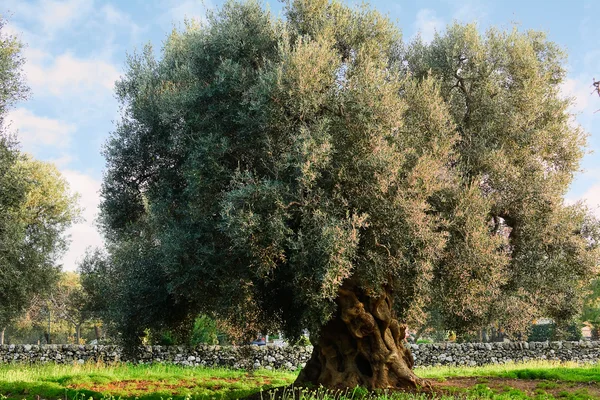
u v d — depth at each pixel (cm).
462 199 1115
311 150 970
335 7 1261
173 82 1331
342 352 1222
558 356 2548
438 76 1347
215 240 1116
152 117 1288
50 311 3444
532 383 1565
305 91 1037
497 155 1225
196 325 2400
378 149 1001
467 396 1157
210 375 1877
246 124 1083
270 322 1319
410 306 1212
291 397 1139
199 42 1238
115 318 1362
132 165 1339
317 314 1030
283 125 1059
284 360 2327
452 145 1251
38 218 3403
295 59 1042
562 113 1395
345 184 1020
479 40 1370
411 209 989
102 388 1362
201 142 1101
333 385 1189
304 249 956
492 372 1903
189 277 1091
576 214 1353
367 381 1186
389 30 1310
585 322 3819
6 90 1770
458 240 1123
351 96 1049
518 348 2559
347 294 1138
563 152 1388
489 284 1139
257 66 1202
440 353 2511
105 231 1603
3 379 1455
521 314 1268
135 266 1308
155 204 1258
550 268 1291
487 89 1311
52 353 2153
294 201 990
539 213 1264
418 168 1016
